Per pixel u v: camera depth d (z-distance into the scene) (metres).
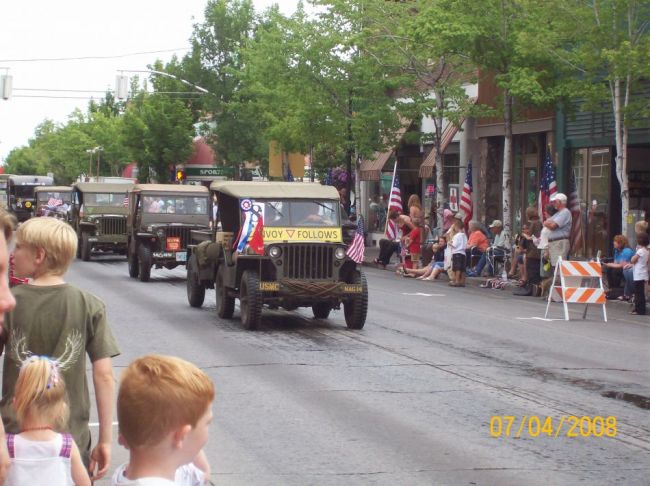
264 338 17.12
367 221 51.94
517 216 37.75
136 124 77.88
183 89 76.12
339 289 18.03
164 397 3.30
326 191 19.20
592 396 12.16
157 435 3.32
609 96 27.34
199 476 3.86
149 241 29.27
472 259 31.39
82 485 4.75
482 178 39.66
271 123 51.06
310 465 8.80
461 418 10.83
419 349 16.03
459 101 35.84
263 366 14.12
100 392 5.38
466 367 14.25
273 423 10.49
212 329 18.28
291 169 55.56
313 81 42.03
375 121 40.84
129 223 30.83
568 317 20.91
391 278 32.28
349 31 40.59
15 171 183.38
